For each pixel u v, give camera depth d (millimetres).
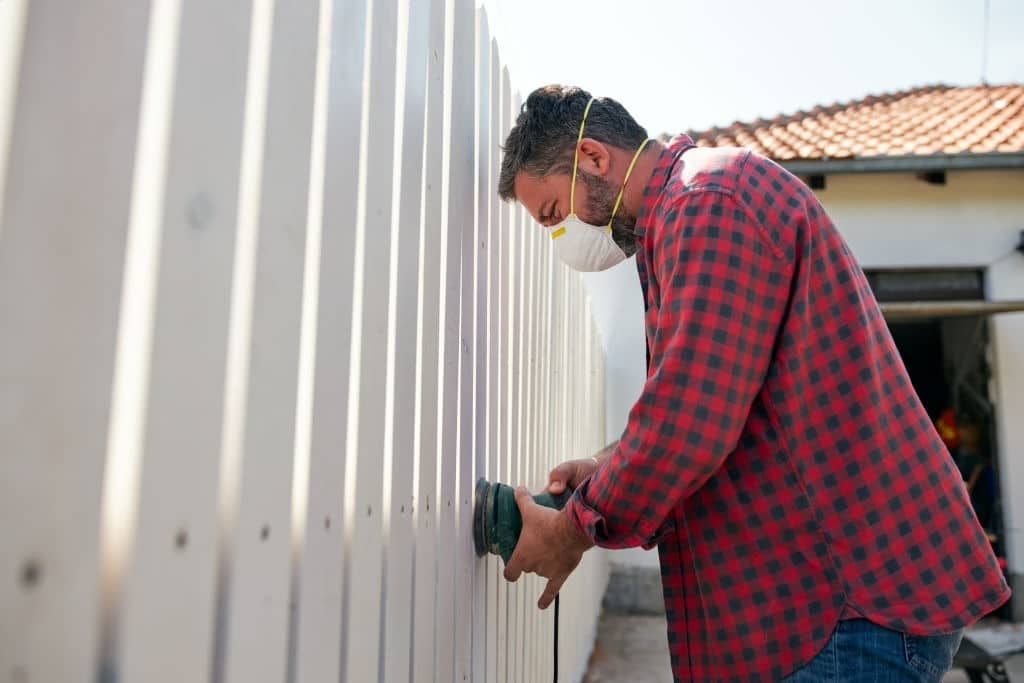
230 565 658
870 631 1177
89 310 508
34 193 481
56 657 475
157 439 555
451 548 1384
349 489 936
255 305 695
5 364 456
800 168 6625
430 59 1294
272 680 716
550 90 1530
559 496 1585
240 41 667
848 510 1210
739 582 1264
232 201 650
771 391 1250
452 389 1396
